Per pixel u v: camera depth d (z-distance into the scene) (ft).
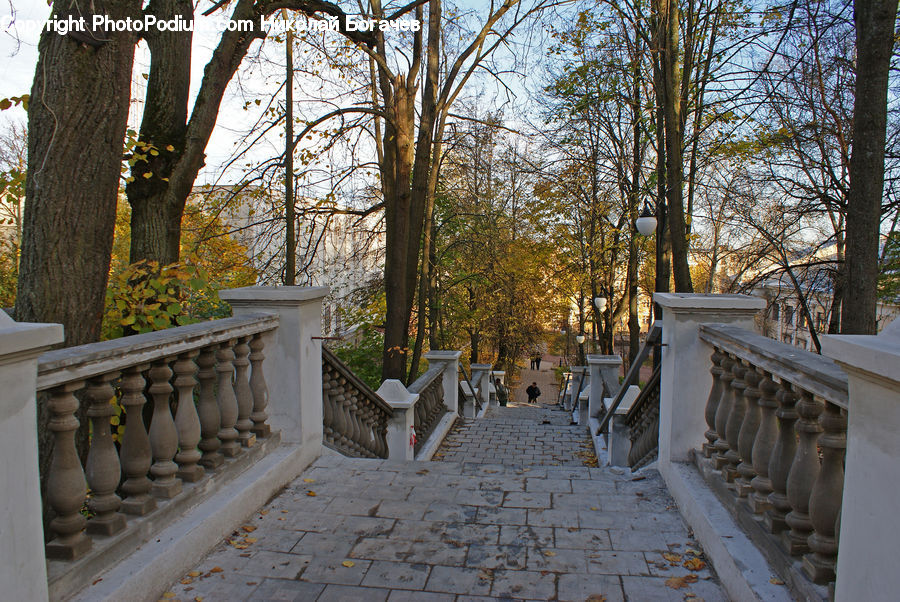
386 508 11.43
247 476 11.35
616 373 35.81
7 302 42.11
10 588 5.74
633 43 42.88
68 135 13.10
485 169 49.65
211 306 26.16
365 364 47.37
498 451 31.14
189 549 8.87
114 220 14.24
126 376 8.46
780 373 7.77
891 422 4.81
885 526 4.87
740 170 46.75
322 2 24.00
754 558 8.09
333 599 8.18
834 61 35.83
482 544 9.91
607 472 13.80
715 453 11.25
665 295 13.08
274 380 13.42
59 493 7.08
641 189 53.26
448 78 38.32
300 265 37.14
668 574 8.91
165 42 18.30
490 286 75.66
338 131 34.96
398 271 37.09
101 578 7.43
